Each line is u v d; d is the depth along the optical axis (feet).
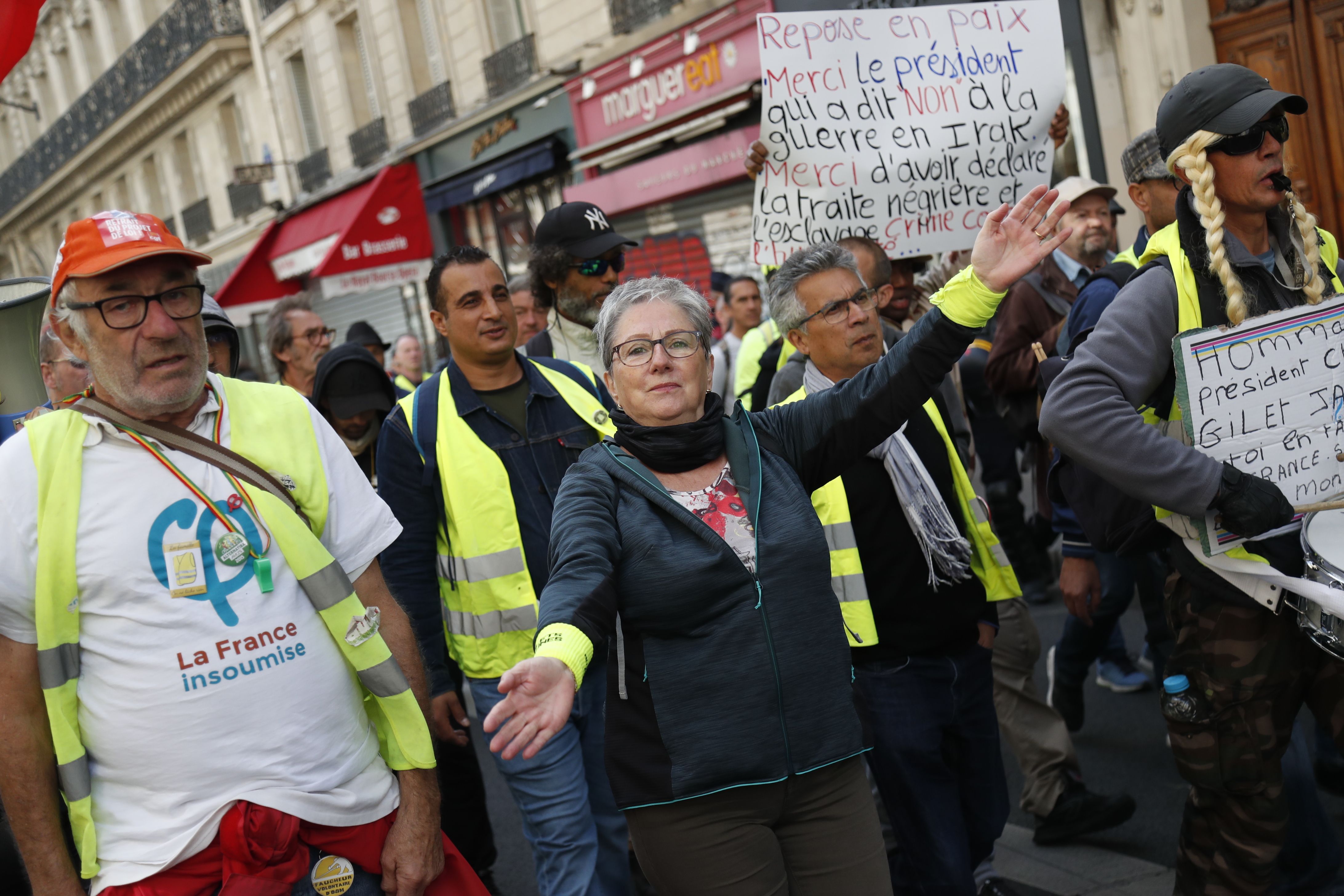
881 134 12.54
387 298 62.95
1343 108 25.67
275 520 7.00
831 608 7.04
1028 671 12.07
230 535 6.85
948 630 9.55
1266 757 7.97
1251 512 7.23
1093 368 7.57
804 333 10.00
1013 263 6.97
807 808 7.00
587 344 13.52
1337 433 7.91
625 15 41.04
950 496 10.13
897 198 12.64
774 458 7.32
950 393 12.43
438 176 55.26
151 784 6.66
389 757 7.52
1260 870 8.18
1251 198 7.56
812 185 12.54
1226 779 8.03
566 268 13.15
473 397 10.43
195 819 6.62
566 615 6.18
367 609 7.32
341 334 68.44
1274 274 7.91
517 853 14.11
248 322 67.31
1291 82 26.45
